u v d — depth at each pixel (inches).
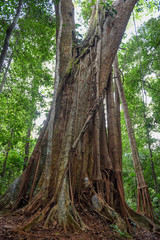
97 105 223.5
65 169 179.8
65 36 308.5
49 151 175.2
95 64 249.1
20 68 378.3
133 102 462.9
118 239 143.3
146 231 182.4
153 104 436.5
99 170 206.7
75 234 132.3
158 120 413.1
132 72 451.2
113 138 241.6
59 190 164.7
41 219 141.7
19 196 179.9
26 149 456.1
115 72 336.5
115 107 288.7
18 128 382.6
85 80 247.3
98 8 311.7
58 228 135.3
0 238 104.0
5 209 171.6
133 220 195.6
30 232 122.0
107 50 270.1
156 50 400.8
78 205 178.2
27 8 258.2
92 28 300.2
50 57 410.9
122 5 303.6
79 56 272.5
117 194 208.7
